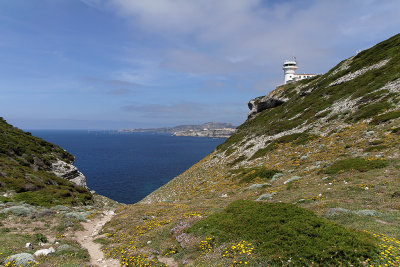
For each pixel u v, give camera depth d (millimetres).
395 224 10781
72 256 12211
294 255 8875
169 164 124625
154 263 10922
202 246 11500
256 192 24281
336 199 15836
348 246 8633
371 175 19016
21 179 28781
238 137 65125
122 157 154125
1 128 45469
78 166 117875
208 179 42812
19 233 14500
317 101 52750
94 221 21328
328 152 29094
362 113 34406
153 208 24062
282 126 49938
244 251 9742
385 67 43656
